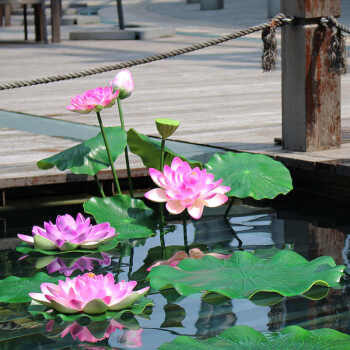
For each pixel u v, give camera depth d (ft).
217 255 10.51
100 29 60.03
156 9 90.58
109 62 40.11
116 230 11.45
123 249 10.95
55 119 22.85
